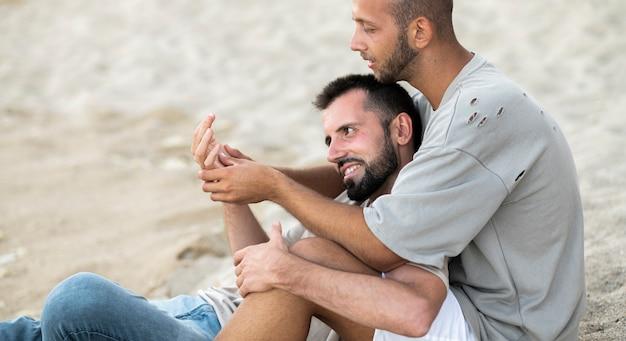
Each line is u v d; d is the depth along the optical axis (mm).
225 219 3674
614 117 8312
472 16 12789
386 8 3049
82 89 11188
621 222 4746
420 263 2895
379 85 3307
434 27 3051
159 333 3006
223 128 9461
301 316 3006
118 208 7094
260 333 2965
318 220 3031
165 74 11688
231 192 3145
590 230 4738
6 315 5180
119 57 12438
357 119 3270
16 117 10078
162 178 7914
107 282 3004
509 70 10562
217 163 3223
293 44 12492
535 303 3031
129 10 14609
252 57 12164
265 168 3145
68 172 8133
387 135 3281
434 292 2883
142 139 9266
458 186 2881
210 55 12281
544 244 3045
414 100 3502
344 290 2877
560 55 11039
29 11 14727
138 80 11430
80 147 9008
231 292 3484
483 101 2922
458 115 2932
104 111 10172
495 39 11805
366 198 3377
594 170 5902
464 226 2893
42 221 6832
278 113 10008
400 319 2828
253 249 3049
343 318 3053
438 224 2881
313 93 10586
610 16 12445
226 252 5816
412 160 3219
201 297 3436
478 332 3023
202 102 10578
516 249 3041
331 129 3318
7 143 9078
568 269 3084
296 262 2947
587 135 7270
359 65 11523
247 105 10352
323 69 11453
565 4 13086
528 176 2965
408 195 2887
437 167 2896
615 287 4059
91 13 14523
